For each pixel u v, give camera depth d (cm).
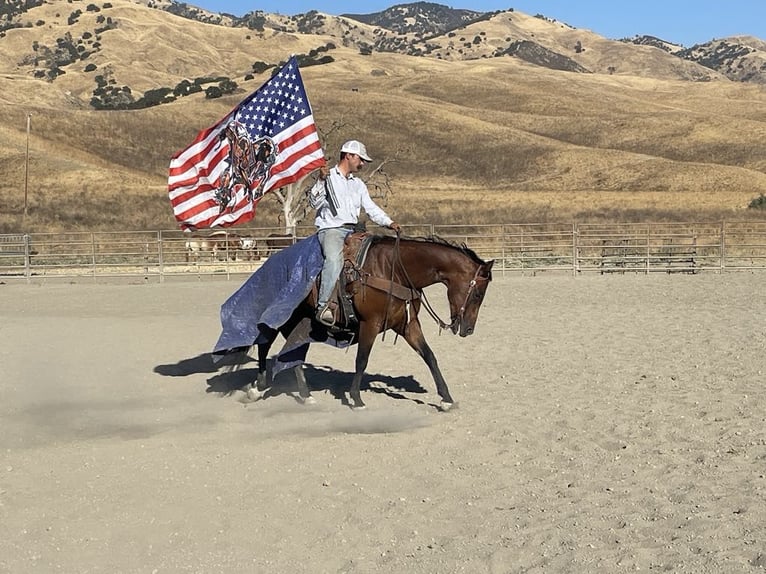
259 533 532
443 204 6153
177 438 739
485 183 8131
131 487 612
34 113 8156
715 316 1413
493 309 1577
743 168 7744
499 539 502
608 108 11669
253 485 615
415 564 477
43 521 550
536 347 1163
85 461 672
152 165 7775
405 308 810
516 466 642
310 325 835
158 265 2472
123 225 4825
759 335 1201
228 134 901
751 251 2923
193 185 905
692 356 1063
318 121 9469
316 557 498
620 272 2416
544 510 543
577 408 811
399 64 18838
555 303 1656
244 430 766
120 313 1650
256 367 1077
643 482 586
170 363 1112
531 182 7969
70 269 2756
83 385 980
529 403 841
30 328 1432
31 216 5044
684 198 6378
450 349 1170
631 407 809
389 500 579
